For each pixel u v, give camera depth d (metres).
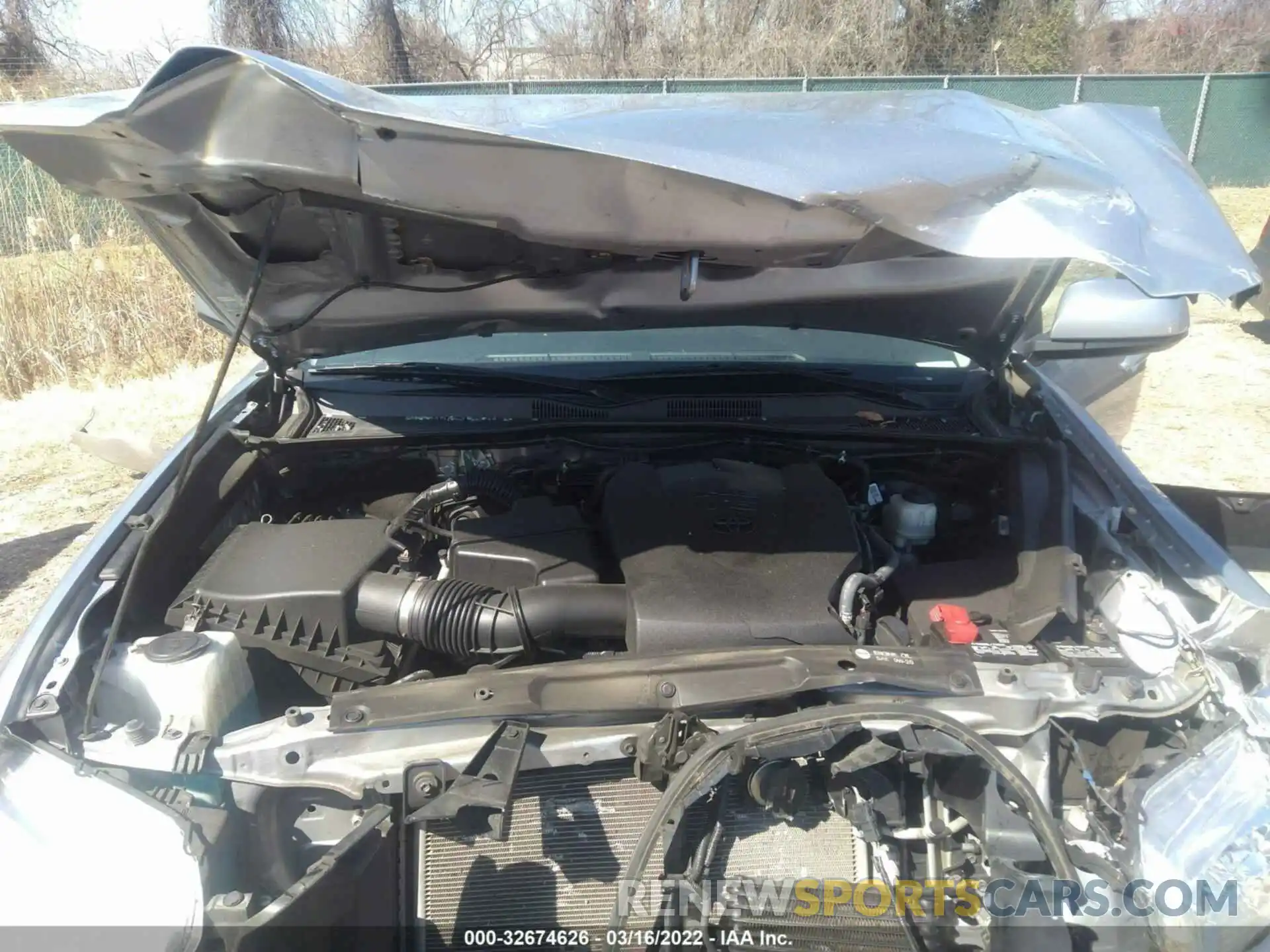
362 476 2.51
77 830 1.36
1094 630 1.86
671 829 1.38
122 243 7.43
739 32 17.69
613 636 1.86
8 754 1.44
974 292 2.24
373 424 2.52
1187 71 20.36
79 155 1.49
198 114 1.38
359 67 17.66
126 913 1.30
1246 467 4.97
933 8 17.25
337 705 1.53
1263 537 2.47
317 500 2.54
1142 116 2.14
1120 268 1.52
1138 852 1.52
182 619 1.83
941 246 1.55
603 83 11.92
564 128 1.53
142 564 1.84
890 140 1.67
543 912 1.59
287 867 1.54
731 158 1.53
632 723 1.55
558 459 2.39
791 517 2.00
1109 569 2.02
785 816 1.52
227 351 1.72
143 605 1.83
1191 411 5.81
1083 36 18.45
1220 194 13.61
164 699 1.57
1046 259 2.05
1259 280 1.59
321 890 1.34
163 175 1.53
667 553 1.89
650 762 1.50
